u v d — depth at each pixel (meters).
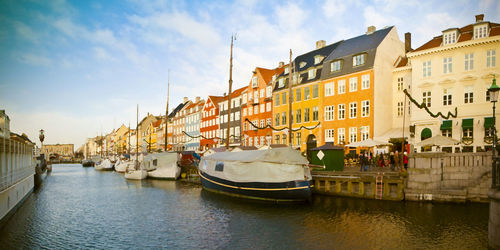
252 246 14.52
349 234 15.70
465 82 33.12
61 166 111.69
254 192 24.33
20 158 24.91
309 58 52.59
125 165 66.25
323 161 28.28
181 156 54.22
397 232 15.73
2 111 29.47
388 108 41.69
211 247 14.52
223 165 27.08
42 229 17.97
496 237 10.93
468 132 32.66
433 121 34.62
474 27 33.00
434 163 21.25
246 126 65.25
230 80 35.75
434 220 17.44
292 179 22.70
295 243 14.71
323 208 21.30
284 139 53.66
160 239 15.84
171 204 24.91
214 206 23.39
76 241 15.70
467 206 20.17
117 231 17.42
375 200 22.72
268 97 58.84
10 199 20.30
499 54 31.42
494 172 11.48
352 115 42.47
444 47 34.34
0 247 14.83
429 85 35.41
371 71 40.47
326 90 46.16
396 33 44.31
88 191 34.00
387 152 36.91
